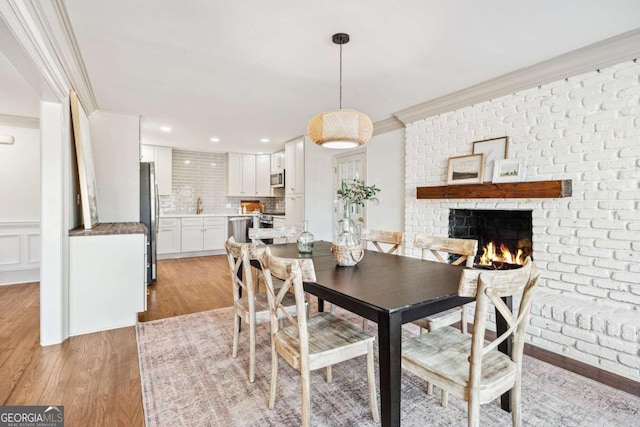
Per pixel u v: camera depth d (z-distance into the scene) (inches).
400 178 165.0
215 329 108.7
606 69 93.3
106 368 82.5
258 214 276.1
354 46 90.4
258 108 146.7
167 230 236.7
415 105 144.1
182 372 81.1
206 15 75.4
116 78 111.9
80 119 112.4
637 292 87.7
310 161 210.1
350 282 64.6
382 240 110.7
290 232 129.6
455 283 64.0
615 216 91.7
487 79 114.5
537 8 72.9
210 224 252.7
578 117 99.0
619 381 77.7
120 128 152.0
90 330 105.9
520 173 110.5
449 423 62.9
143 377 78.5
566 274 101.5
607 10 73.6
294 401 69.9
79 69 101.5
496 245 141.3
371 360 64.3
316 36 84.9
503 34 84.3
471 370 48.3
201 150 262.8
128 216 153.4
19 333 104.0
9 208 160.9
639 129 87.5
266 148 253.1
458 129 132.3
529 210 112.0
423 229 148.3
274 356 67.2
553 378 78.6
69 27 79.7
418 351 58.9
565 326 90.8
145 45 89.4
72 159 114.8
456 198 126.2
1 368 82.1
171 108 145.6
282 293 62.9
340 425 62.4
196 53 94.2
